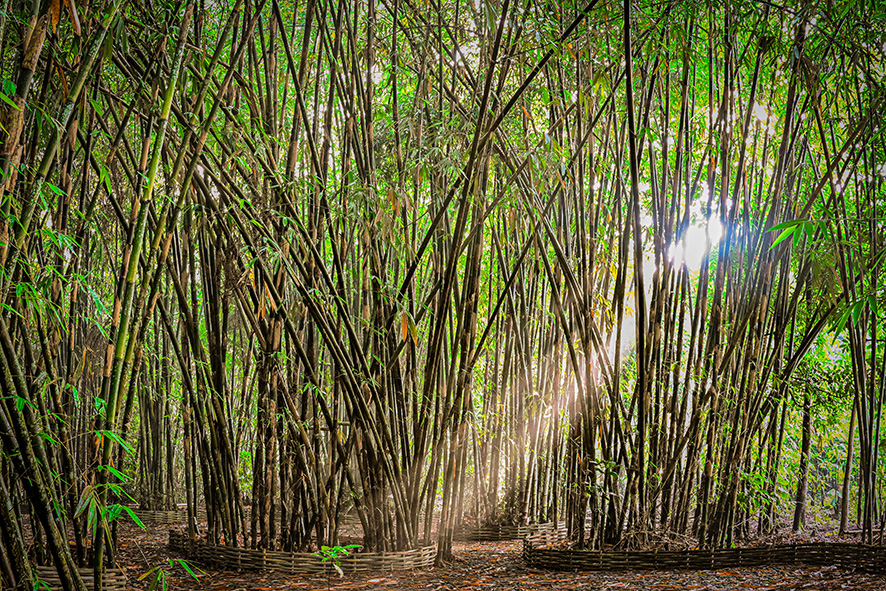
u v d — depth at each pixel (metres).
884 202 3.64
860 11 2.91
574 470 3.31
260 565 2.82
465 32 3.53
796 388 4.13
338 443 2.96
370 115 2.99
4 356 1.40
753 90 3.16
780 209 3.54
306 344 3.25
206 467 2.97
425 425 3.06
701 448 3.21
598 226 3.68
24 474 1.43
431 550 3.06
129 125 3.31
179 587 2.59
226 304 2.91
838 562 3.03
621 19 2.93
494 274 4.41
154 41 2.49
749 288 3.25
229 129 2.70
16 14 1.96
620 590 2.64
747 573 2.92
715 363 3.16
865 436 3.24
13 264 1.60
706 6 2.95
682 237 3.20
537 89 3.35
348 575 2.81
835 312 3.42
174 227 2.11
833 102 3.46
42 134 2.12
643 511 3.09
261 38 2.80
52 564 2.18
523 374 4.21
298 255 2.95
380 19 3.42
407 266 3.18
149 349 3.47
